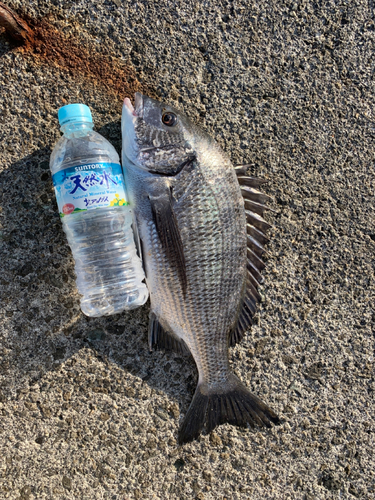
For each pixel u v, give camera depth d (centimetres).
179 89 43
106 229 41
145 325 43
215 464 43
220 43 44
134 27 42
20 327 41
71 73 41
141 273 41
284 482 44
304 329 46
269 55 45
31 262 41
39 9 40
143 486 42
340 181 47
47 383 41
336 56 46
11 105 40
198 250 38
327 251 46
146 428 42
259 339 45
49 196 41
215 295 39
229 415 41
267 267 45
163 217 38
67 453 41
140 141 38
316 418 45
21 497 40
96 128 42
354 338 47
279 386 45
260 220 42
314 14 46
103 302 40
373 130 47
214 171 38
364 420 46
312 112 46
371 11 47
